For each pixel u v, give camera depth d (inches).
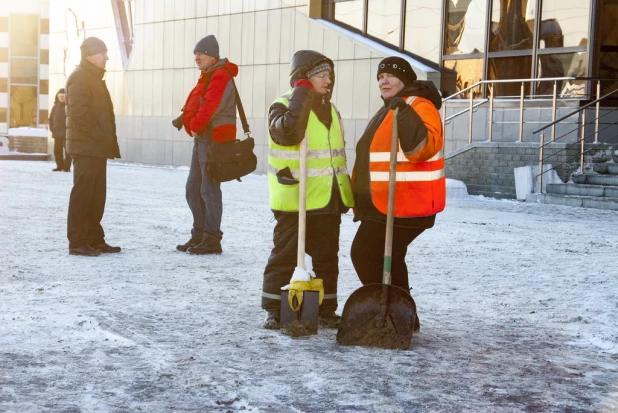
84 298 234.1
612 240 392.8
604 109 655.8
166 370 165.3
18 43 1888.5
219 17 966.4
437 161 193.5
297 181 201.5
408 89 194.2
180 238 371.9
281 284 204.7
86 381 157.5
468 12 750.5
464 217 496.4
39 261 298.2
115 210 489.4
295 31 872.3
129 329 198.4
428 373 167.2
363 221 197.8
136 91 1098.7
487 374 167.6
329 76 202.1
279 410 143.3
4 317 207.5
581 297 250.1
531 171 626.2
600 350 189.9
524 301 244.4
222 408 143.7
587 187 590.2
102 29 1154.0
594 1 657.6
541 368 172.9
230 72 317.1
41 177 772.6
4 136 1510.8
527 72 706.8
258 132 922.7
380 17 821.9
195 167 327.9
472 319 219.9
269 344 187.9
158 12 1053.8
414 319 189.6
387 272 187.5
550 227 447.2
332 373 165.5
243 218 462.9
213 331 199.5
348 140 810.8
